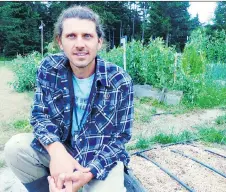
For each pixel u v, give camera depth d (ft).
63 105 6.19
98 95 6.09
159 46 23.89
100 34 6.09
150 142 12.87
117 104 6.23
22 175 6.70
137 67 24.94
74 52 5.72
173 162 10.76
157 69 23.31
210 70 30.45
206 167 10.40
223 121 17.30
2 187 9.10
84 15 5.79
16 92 25.99
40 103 6.40
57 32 6.09
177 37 155.53
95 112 6.14
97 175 5.68
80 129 6.23
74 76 6.15
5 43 111.24
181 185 9.07
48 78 6.24
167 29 147.02
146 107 20.70
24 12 120.06
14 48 111.55
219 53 44.52
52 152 5.76
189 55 22.90
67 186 5.40
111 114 6.18
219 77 34.09
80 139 6.20
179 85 22.30
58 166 5.53
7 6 109.91
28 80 26.40
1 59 99.30
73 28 5.67
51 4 134.82
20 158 6.41
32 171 6.62
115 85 6.13
